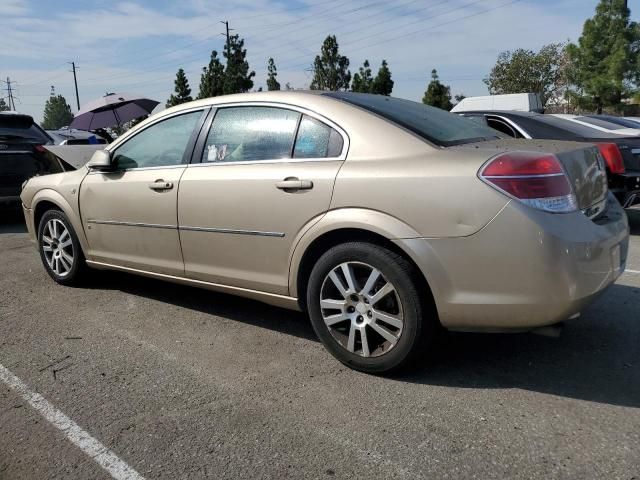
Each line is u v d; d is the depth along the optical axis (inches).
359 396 120.5
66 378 132.0
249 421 111.8
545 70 1648.6
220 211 147.1
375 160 124.9
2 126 328.5
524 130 286.5
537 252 107.2
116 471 97.3
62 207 192.4
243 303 183.2
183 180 155.6
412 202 116.6
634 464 95.3
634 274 207.0
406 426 108.6
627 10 1217.4
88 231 186.5
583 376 127.2
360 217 122.4
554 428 106.6
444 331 134.0
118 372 134.6
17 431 110.3
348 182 124.7
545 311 109.4
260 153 144.2
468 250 111.9
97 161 175.8
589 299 112.6
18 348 150.0
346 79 1483.8
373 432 107.0
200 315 172.9
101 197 178.7
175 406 118.2
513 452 99.5
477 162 113.5
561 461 96.6
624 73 1220.5
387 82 1311.5
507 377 127.4
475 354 139.3
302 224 132.0
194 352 145.5
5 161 320.5
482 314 113.7
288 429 108.7
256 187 139.7
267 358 140.9
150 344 151.3
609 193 139.9
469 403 116.5
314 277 132.6
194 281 160.2
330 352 134.8
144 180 165.6
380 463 97.6
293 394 122.2
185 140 161.6
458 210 112.0
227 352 145.1
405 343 121.6
